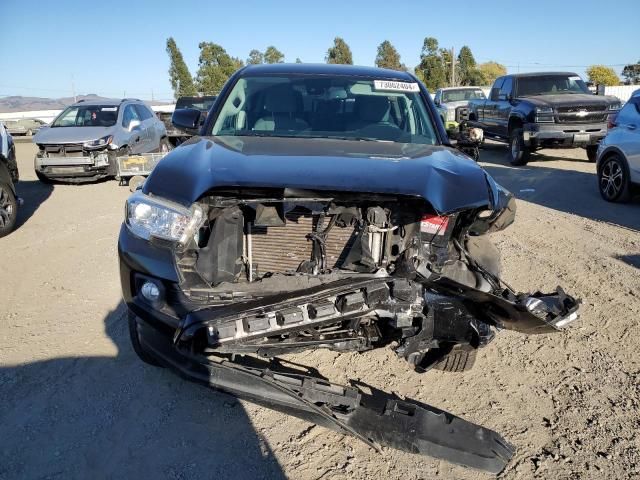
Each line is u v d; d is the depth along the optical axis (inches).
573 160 556.7
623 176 342.3
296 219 117.0
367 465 113.9
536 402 137.0
